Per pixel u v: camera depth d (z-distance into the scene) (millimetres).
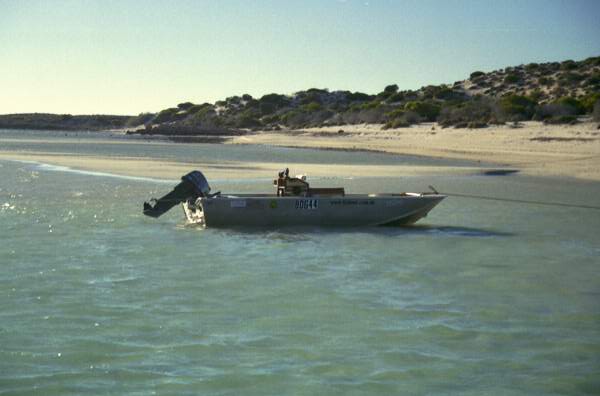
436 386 9781
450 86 136125
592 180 37062
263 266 16688
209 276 15609
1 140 99250
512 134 67875
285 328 12047
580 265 17109
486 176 39438
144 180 36312
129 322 12289
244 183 35438
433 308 13281
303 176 23234
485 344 11391
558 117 76812
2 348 10961
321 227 22359
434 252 18531
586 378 10086
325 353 10914
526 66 135125
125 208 26203
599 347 11289
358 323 12344
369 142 74062
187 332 11797
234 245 19391
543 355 10945
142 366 10344
